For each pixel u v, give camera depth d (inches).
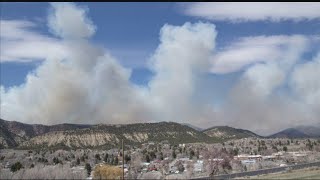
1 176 4554.6
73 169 5625.0
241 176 4207.7
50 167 5413.4
